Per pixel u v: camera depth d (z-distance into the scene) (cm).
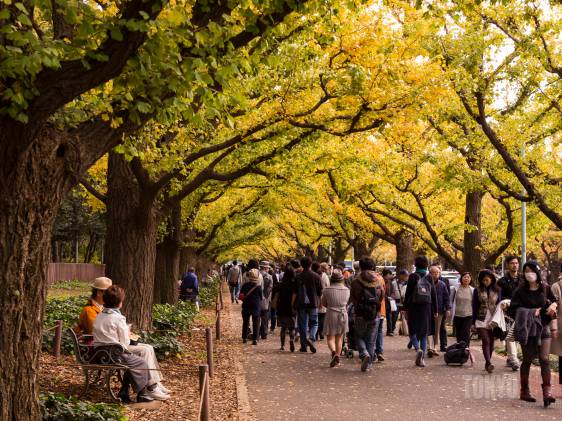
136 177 1316
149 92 590
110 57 540
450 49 1504
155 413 880
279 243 6297
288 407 964
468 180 1828
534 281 1002
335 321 1395
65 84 534
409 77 1273
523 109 1722
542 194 1667
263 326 2016
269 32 694
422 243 2658
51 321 1477
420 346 1419
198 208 2344
